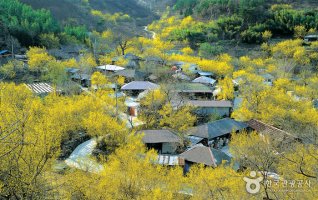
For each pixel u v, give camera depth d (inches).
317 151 832.3
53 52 3206.2
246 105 1983.3
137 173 944.3
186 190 1027.9
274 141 1393.9
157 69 2787.9
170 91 2052.2
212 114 1956.2
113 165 961.5
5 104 1052.5
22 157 572.7
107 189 864.9
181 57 3324.3
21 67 2340.1
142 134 1429.6
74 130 1487.5
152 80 2684.5
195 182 978.7
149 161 1085.1
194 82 2610.7
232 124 1797.5
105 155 1314.0
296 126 1706.4
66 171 1055.6
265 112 1870.1
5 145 568.4
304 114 1781.5
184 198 973.8
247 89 2073.1
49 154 668.7
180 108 1823.3
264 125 1744.6
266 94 1975.9
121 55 3408.0
